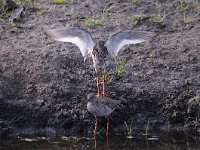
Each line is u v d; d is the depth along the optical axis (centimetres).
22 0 1730
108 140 1405
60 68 1522
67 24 1659
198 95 1472
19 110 1451
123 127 1441
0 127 1420
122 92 1475
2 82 1488
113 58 1417
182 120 1458
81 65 1538
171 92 1485
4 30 1638
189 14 1717
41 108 1451
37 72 1509
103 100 1369
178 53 1584
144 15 1698
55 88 1478
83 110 1448
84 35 1338
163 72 1535
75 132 1432
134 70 1534
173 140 1410
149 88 1491
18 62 1529
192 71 1538
